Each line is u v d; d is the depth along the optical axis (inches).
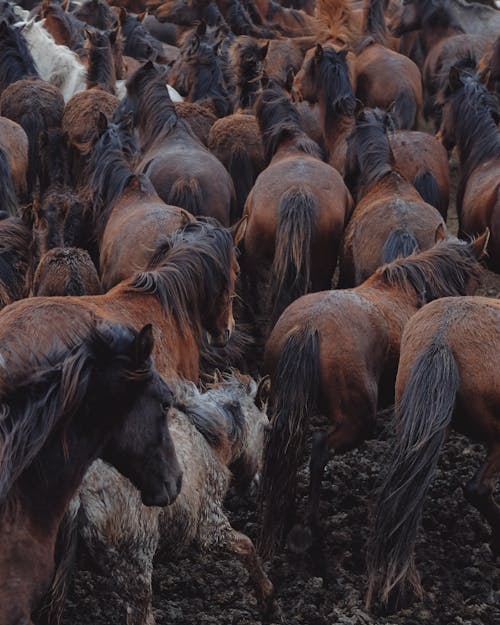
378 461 366.3
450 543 316.8
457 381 265.9
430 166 498.6
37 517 200.4
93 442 204.2
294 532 306.3
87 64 622.8
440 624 279.1
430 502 341.1
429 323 275.7
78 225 423.2
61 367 199.5
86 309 231.5
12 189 449.1
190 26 806.5
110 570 238.7
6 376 206.2
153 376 205.0
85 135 513.7
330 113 522.9
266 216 414.0
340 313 302.2
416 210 393.1
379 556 267.6
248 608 288.8
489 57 633.6
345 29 719.7
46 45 661.3
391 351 311.4
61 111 570.6
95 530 234.1
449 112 496.4
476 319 271.0
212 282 305.7
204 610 287.6
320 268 414.9
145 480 207.3
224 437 272.1
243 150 507.5
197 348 309.6
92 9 801.6
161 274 295.3
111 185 403.9
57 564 229.8
